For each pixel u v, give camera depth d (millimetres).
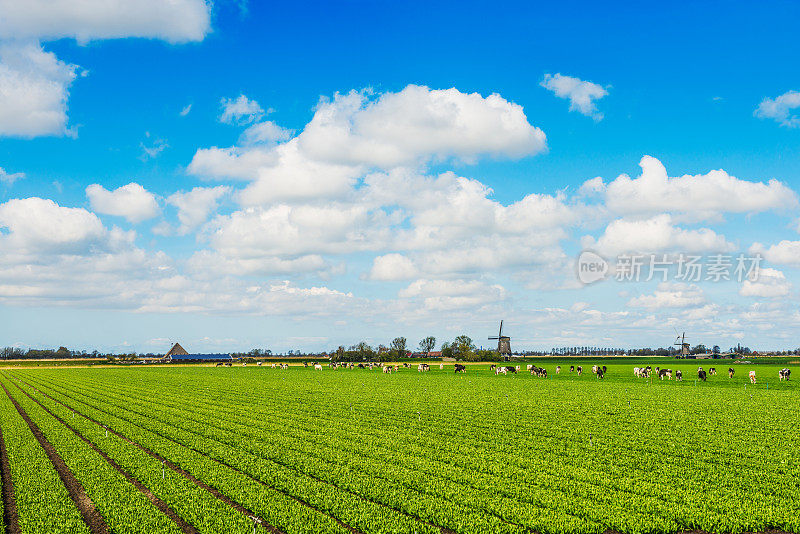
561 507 21484
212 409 50656
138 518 20094
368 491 23328
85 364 197500
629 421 42438
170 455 29641
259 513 20969
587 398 60500
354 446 32312
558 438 35438
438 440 34344
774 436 35906
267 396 63969
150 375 115125
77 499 22766
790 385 80500
